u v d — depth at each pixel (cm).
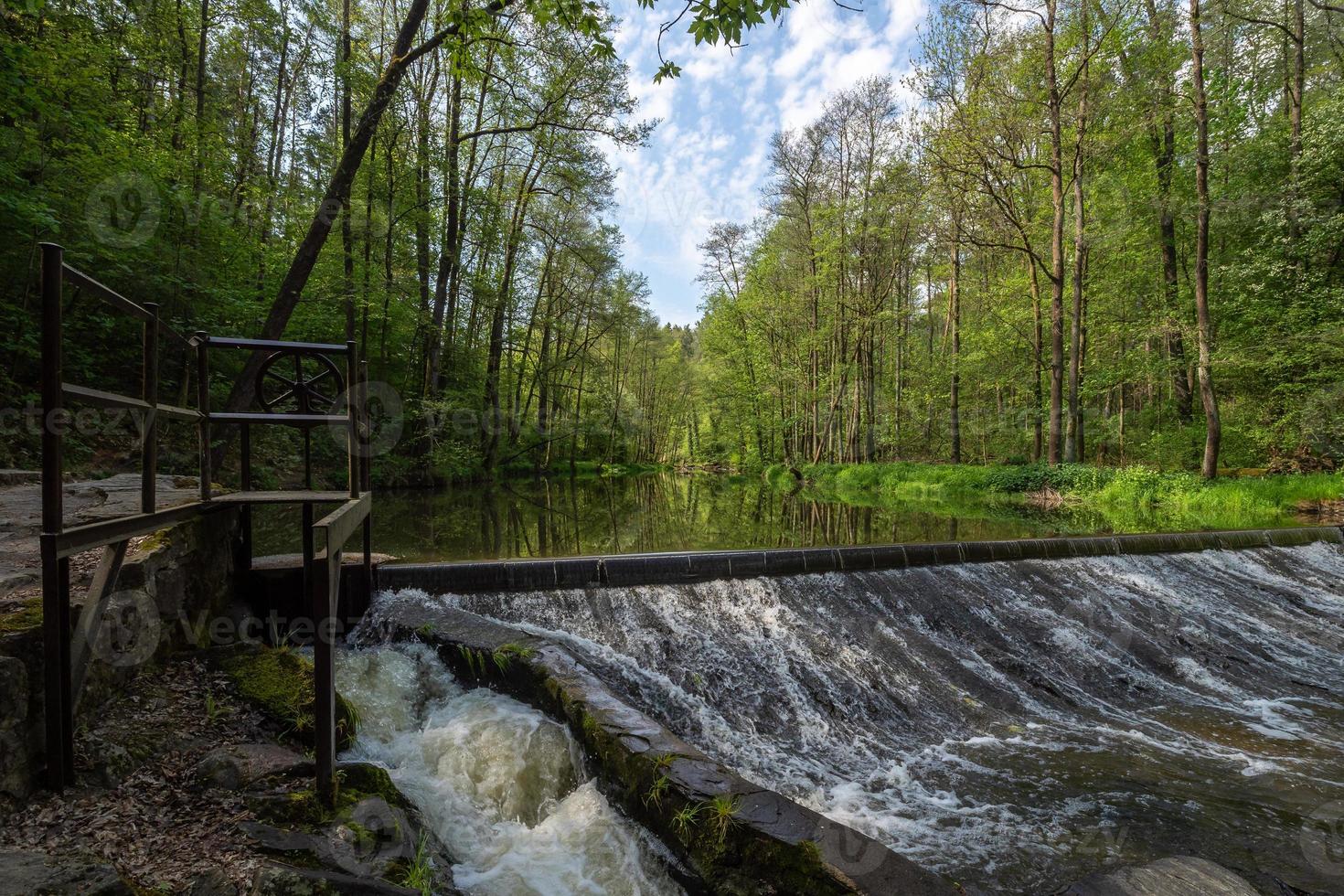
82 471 705
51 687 212
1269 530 923
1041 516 1237
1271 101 1986
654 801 276
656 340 4475
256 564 467
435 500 1395
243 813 226
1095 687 551
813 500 1648
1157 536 848
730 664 517
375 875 215
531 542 854
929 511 1342
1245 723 491
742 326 3266
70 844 194
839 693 497
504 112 1698
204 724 276
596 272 2428
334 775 245
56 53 805
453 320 1934
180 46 1184
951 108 1670
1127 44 1609
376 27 1600
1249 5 1736
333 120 1452
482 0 890
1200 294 1442
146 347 286
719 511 1352
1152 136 1808
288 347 357
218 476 971
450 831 283
